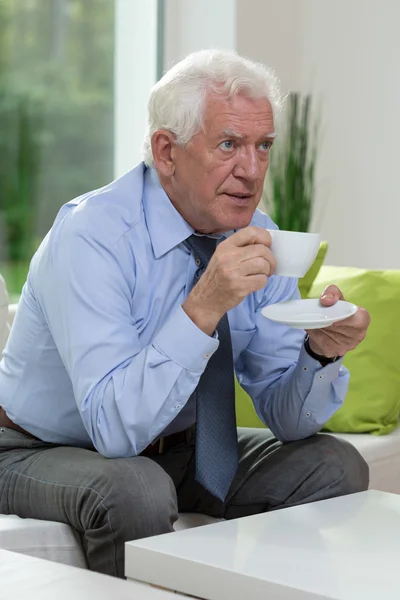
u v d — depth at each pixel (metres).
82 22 5.02
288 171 4.95
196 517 2.64
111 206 2.48
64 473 2.29
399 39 4.97
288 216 4.94
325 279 3.60
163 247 2.50
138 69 5.19
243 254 2.17
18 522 2.30
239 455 2.68
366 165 5.10
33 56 4.88
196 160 2.42
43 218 4.96
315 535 1.99
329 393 2.60
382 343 3.42
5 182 4.83
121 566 2.18
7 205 4.84
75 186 5.06
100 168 5.14
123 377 2.28
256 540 1.95
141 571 1.90
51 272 2.40
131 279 2.47
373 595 1.66
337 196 5.21
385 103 5.03
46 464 2.36
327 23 5.19
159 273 2.51
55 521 2.31
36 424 2.53
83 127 5.06
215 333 2.30
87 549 2.24
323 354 2.50
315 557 1.85
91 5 5.04
